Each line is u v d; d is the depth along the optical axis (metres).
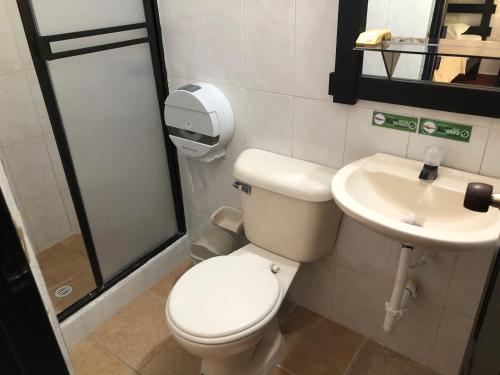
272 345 1.74
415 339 1.73
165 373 1.76
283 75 1.60
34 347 0.62
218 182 2.08
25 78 2.13
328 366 1.76
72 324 1.86
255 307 1.39
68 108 1.63
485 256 1.40
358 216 1.14
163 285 2.22
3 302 0.55
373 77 1.38
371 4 1.32
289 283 1.61
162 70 1.95
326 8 1.40
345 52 1.37
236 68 1.72
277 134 1.73
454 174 1.33
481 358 0.70
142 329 1.96
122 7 1.72
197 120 1.79
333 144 1.59
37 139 2.26
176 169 2.20
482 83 1.22
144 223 2.15
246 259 1.65
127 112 1.87
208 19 1.71
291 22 1.50
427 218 1.32
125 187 1.98
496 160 1.28
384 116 1.43
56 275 2.28
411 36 1.35
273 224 1.67
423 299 1.62
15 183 2.24
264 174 1.61
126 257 2.11
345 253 1.76
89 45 1.63
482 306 0.73
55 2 1.49
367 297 1.79
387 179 1.37
